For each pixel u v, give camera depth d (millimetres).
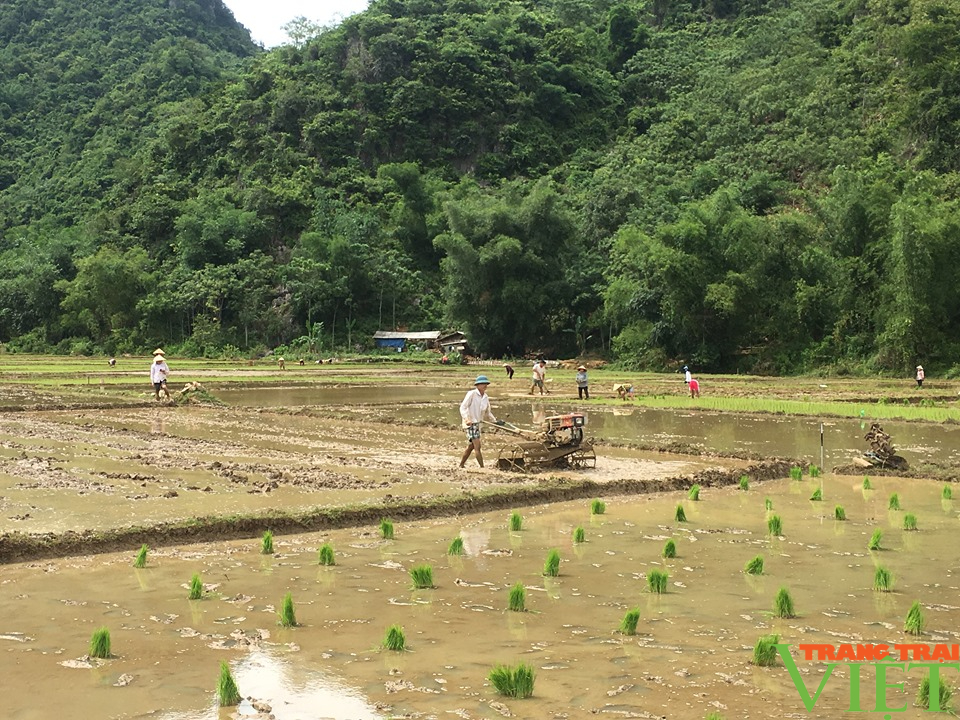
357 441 23250
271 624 8344
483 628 8281
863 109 87438
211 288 90438
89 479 16188
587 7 149125
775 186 80750
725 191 65188
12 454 19406
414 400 37156
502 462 18328
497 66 124938
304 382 47625
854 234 58250
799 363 57438
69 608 8820
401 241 101812
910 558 11242
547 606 9008
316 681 6934
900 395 37656
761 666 7336
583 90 129500
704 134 101062
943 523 13547
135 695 6637
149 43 165750
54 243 107250
